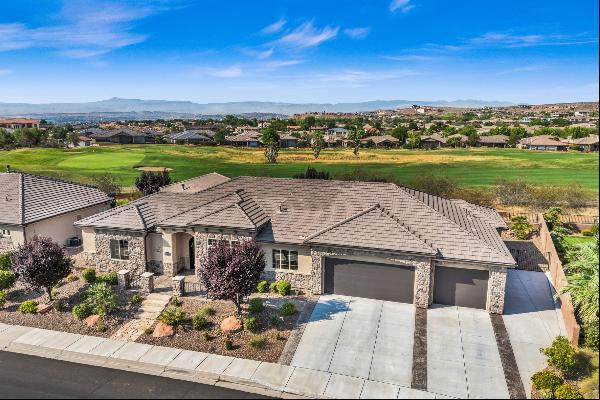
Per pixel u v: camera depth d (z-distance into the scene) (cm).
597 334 1828
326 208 2717
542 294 2508
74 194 3594
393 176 6419
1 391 1639
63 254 2447
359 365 1822
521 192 5088
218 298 2109
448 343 1984
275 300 2412
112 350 1939
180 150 9712
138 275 2700
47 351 1939
